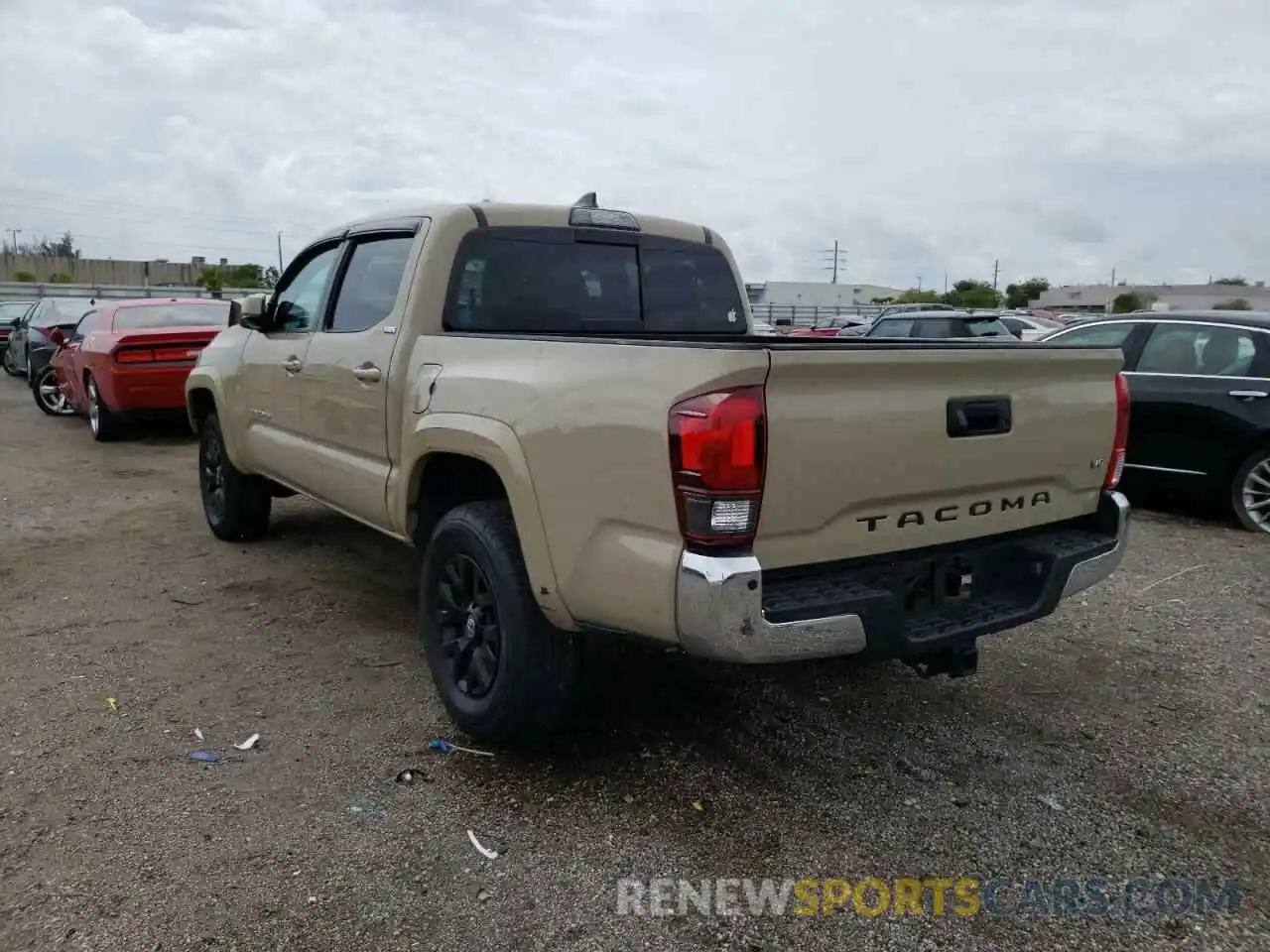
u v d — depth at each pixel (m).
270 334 5.40
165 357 10.18
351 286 4.68
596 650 3.49
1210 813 3.28
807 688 4.23
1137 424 7.72
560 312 4.39
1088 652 4.72
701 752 3.64
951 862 2.98
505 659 3.37
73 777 3.37
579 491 3.01
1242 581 5.89
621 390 2.90
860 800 3.32
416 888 2.80
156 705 3.96
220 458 6.27
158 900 2.71
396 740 3.70
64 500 7.87
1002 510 3.37
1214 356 7.45
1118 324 8.11
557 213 4.44
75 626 4.88
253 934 2.59
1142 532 7.21
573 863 2.93
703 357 2.70
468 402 3.50
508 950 2.56
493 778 3.42
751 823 3.17
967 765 3.58
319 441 4.82
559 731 3.58
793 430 2.73
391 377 4.02
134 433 11.52
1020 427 3.32
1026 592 3.39
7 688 4.11
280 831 3.07
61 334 12.38
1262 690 4.28
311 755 3.57
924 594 3.21
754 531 2.71
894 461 2.98
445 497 4.05
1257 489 7.18
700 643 2.72
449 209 4.15
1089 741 3.78
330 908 2.70
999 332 15.12
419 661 4.46
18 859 2.89
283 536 6.69
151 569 5.87
